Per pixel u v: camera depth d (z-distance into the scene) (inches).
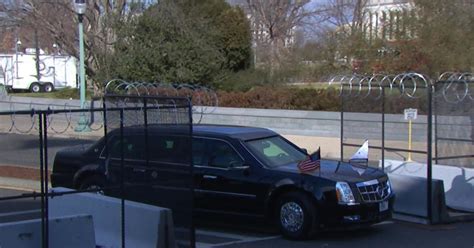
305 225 367.6
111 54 1248.2
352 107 838.5
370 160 738.8
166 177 324.8
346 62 1435.8
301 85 1489.9
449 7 1288.1
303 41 2146.9
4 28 1433.3
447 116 529.7
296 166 394.6
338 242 371.2
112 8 1312.7
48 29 1331.2
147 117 326.0
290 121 973.2
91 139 882.1
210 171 401.1
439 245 365.7
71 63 2203.5
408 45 1253.1
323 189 364.8
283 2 2237.9
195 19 1306.6
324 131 942.4
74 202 353.7
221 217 399.5
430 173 427.2
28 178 565.3
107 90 949.2
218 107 1039.0
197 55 1214.9
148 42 1197.7
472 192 471.8
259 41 2126.0
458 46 1253.7
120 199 334.6
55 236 274.4
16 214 431.2
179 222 320.5
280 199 378.3
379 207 381.1
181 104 332.8
